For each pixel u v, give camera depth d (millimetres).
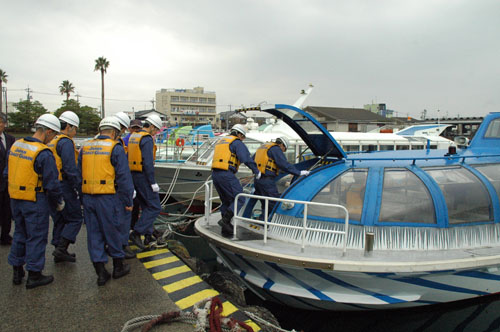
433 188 3562
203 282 3779
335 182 3809
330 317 4016
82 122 47688
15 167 3287
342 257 3197
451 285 3410
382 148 10133
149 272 3998
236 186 4129
